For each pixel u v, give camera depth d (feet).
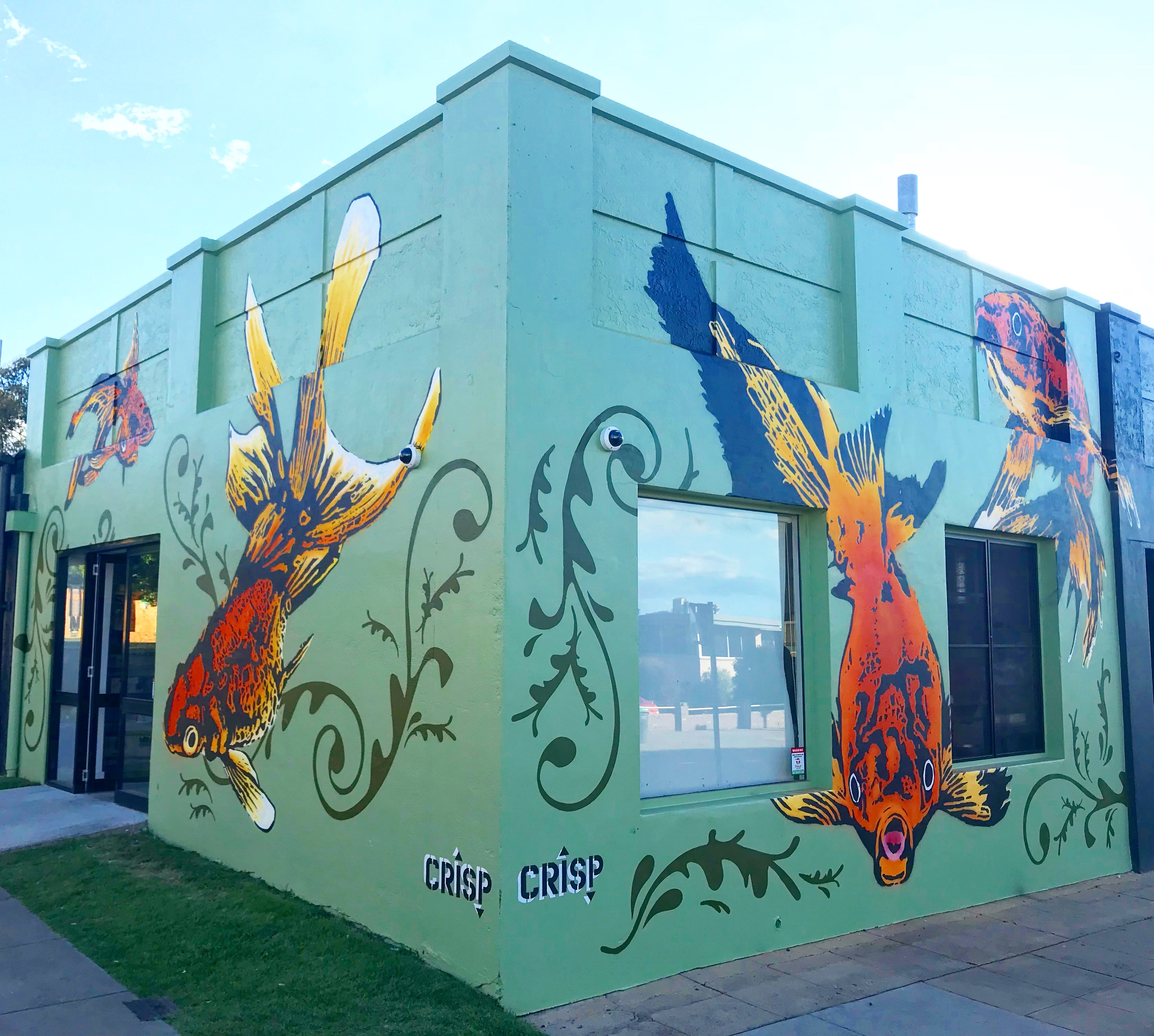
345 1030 14.92
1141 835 29.63
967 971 19.35
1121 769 29.76
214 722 24.79
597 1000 16.99
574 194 18.47
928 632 24.20
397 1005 15.75
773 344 22.39
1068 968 19.69
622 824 17.76
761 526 21.71
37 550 36.29
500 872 16.08
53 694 34.27
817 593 22.12
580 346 18.11
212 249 27.55
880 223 24.75
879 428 23.79
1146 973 19.45
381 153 21.40
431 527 18.31
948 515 25.25
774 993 17.67
